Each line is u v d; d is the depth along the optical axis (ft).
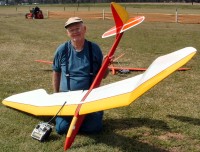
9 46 40.24
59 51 14.90
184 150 13.26
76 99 14.01
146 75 10.89
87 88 15.05
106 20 90.99
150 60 31.71
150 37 50.78
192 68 27.76
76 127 12.34
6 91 20.95
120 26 15.93
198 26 72.08
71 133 11.98
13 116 16.43
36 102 15.76
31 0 380.99
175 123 15.84
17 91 21.08
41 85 22.62
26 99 16.69
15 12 142.20
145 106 18.21
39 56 33.47
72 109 13.39
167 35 53.62
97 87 14.30
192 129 15.19
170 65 11.37
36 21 85.87
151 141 13.97
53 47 39.88
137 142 13.85
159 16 95.04
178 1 297.12
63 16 107.24
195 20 85.97
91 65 14.82
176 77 24.63
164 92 20.85
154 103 18.74
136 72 26.81
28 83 23.03
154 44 42.93
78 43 14.37
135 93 10.24
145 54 35.09
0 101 18.79
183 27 69.46
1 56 33.17
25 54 34.55
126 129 15.15
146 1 306.55
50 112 14.06
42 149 13.16
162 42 44.98
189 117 16.65
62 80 15.30
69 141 11.85
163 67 11.30
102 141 13.89
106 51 37.22
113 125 15.58
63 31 59.36
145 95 20.13
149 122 15.98
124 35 53.31
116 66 28.63
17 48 38.65
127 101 10.39
